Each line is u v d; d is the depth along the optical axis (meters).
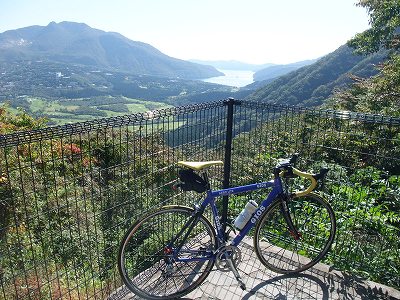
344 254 3.33
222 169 3.63
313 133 3.25
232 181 3.66
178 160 3.03
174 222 2.80
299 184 3.43
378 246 3.34
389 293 2.83
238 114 3.48
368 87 14.85
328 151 3.43
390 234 3.43
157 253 2.83
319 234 3.35
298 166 3.46
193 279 2.89
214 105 3.29
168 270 2.72
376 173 3.62
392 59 13.80
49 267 2.87
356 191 3.48
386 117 2.71
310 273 3.10
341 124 3.12
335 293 2.83
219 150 3.49
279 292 2.83
